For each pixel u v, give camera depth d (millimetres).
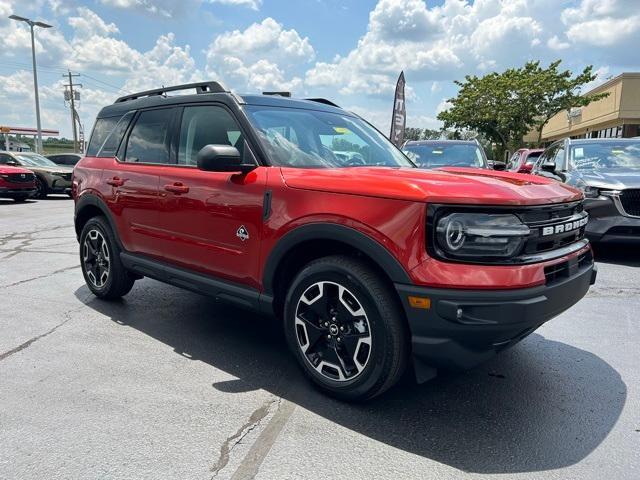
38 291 5469
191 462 2457
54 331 4234
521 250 2641
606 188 6676
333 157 3729
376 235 2711
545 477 2371
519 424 2836
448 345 2605
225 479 2332
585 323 4523
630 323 4527
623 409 3012
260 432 2727
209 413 2918
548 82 30953
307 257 3301
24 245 8359
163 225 4059
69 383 3275
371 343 2807
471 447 2609
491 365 3627
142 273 4465
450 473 2395
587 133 33906
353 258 2934
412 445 2623
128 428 2746
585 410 2996
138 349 3867
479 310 2525
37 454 2502
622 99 26266
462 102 34219
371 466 2441
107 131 5023
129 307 4914
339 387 2992
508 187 2781
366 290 2785
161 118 4316
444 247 2582
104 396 3105
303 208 3027
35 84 29484
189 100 4055
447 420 2871
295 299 3164
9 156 17656
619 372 3523
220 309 4891
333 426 2795
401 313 2754
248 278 3424
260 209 3260
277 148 3484
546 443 2650
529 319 2570
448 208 2582
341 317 2959
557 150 9141
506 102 32312
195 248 3783
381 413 2939
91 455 2500
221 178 3557
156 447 2576
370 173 3061
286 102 4016
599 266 6676
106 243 4836
